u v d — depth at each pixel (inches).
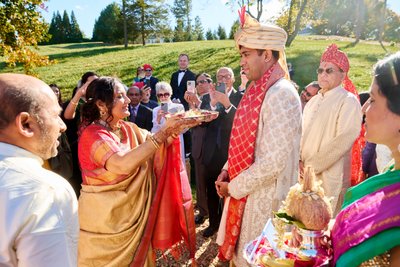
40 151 49.4
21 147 47.5
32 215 42.6
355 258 42.7
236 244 96.4
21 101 46.2
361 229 43.1
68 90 698.8
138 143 108.6
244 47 91.4
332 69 121.5
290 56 699.4
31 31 366.9
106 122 99.3
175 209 109.0
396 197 41.9
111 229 95.7
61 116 170.7
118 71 821.2
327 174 120.8
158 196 104.0
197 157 171.5
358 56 709.3
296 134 86.2
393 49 826.8
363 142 150.9
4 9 345.1
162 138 92.7
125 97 100.3
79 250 98.5
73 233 47.8
